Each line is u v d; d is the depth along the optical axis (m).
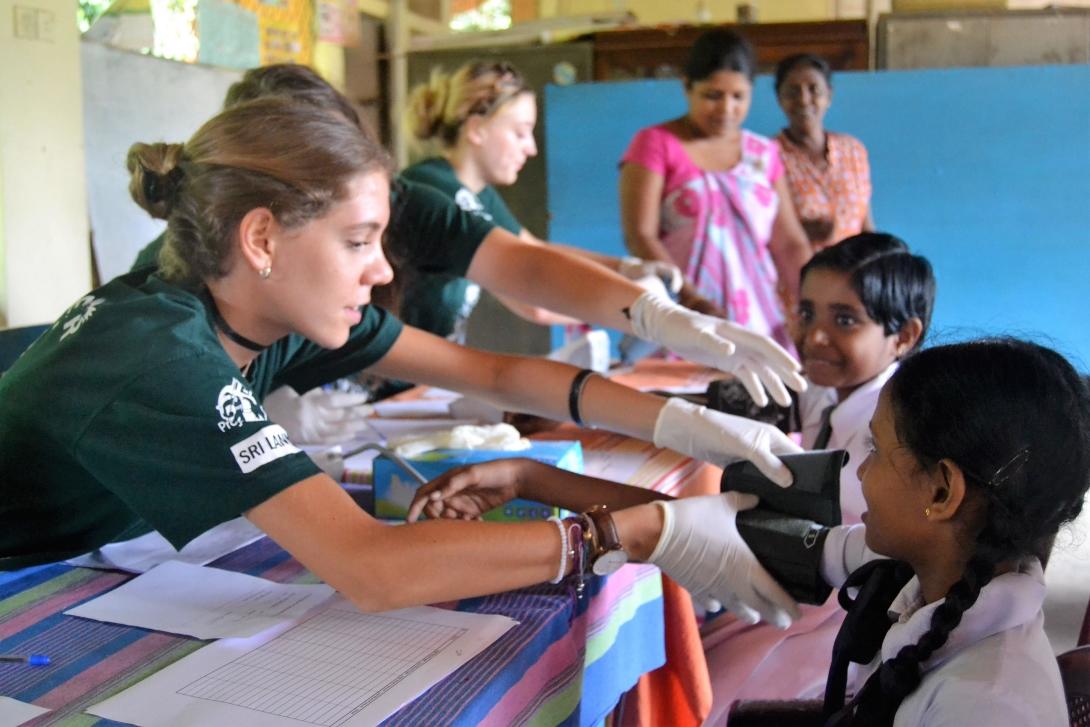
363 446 1.56
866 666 1.19
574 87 3.87
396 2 4.67
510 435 1.59
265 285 1.17
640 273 2.69
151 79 3.31
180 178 1.17
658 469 1.70
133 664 1.01
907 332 1.75
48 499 1.26
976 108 3.76
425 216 1.98
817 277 1.74
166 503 1.12
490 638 1.04
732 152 3.82
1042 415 0.91
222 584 1.21
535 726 1.05
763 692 1.50
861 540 1.19
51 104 2.93
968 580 0.91
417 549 1.07
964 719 0.85
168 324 1.15
